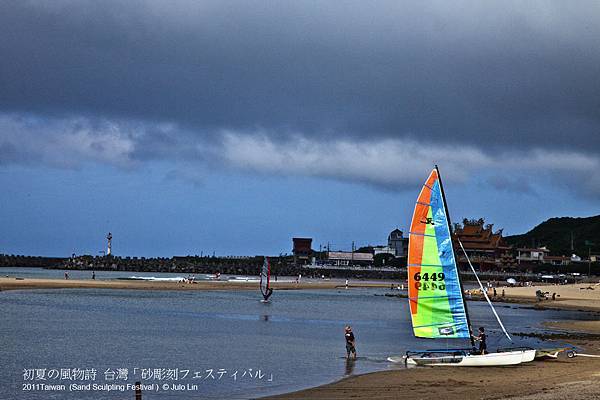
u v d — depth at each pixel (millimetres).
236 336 55500
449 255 36406
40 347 46250
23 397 30844
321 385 33188
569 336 57656
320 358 42969
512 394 28047
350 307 95500
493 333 59375
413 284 36344
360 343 51531
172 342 50781
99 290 115875
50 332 54812
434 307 36219
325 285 166375
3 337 50750
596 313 97312
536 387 29859
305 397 30047
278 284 162375
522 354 38031
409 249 36500
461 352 40250
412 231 36562
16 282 121125
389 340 54000
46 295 99812
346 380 33969
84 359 41719
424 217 36531
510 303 117438
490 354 37656
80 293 106625
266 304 97375
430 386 31375
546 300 122188
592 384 29922
